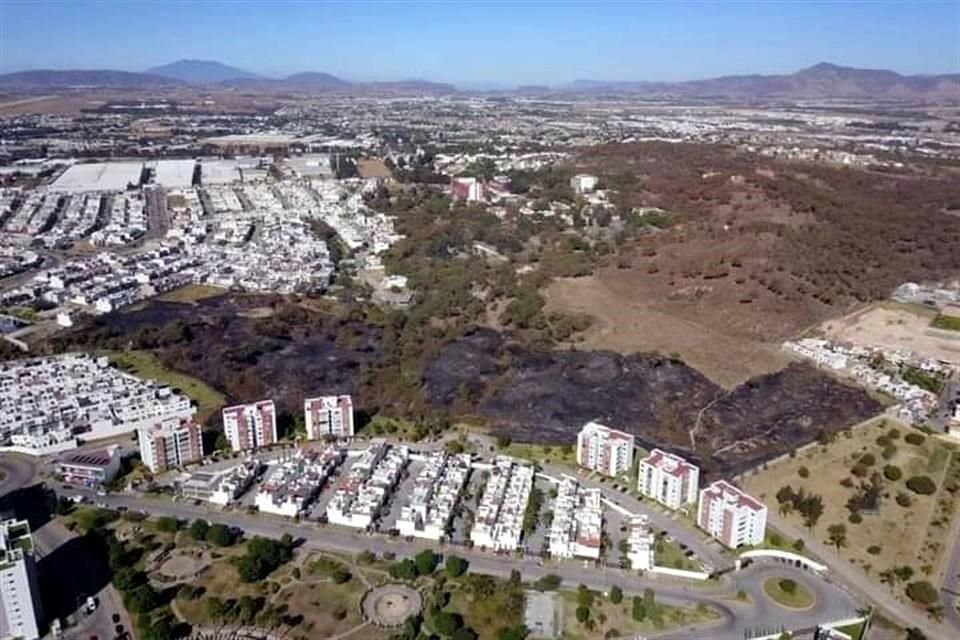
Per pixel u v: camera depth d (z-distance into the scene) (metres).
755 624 199.00
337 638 190.25
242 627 193.50
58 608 199.62
